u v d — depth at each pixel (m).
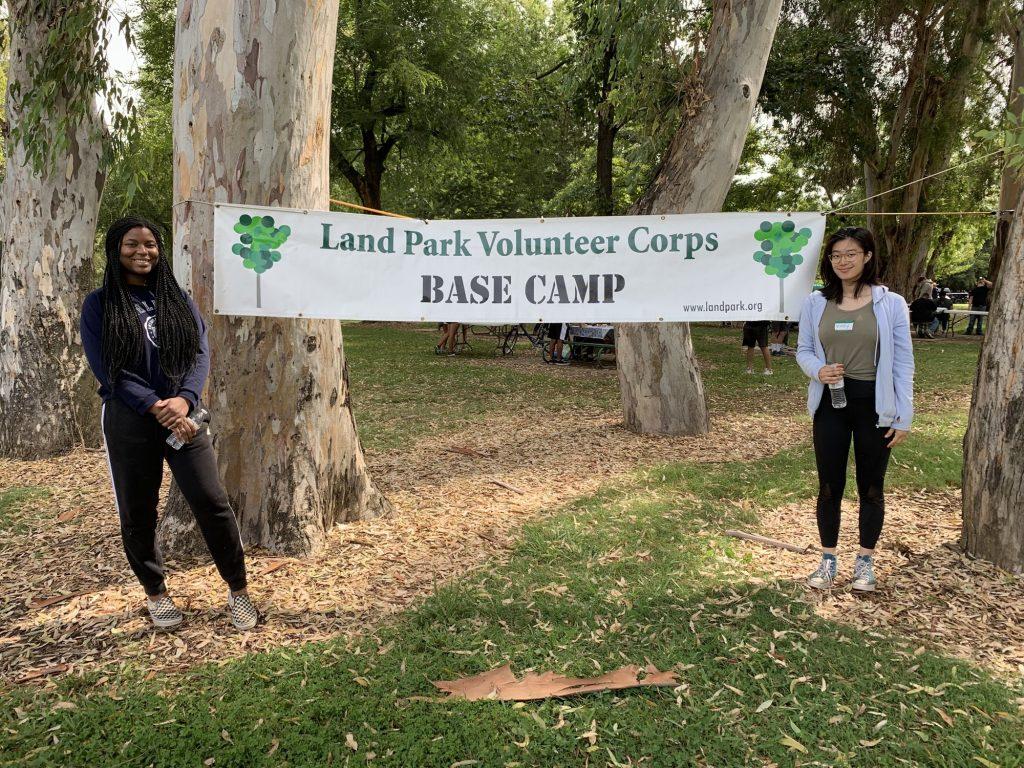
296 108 3.77
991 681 2.67
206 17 3.58
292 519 3.96
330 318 3.92
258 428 3.92
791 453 6.38
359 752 2.26
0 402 6.54
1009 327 3.62
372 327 23.50
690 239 4.08
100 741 2.31
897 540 4.17
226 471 3.94
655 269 4.11
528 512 4.77
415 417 8.28
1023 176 3.51
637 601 3.34
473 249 4.06
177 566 3.74
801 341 3.50
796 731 2.37
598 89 16.42
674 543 4.14
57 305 6.57
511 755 2.25
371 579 3.63
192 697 2.55
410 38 22.38
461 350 15.66
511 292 4.12
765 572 3.73
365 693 2.58
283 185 3.82
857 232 3.24
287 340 3.90
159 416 2.75
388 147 25.88
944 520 4.54
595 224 4.09
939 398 9.57
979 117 20.27
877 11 17.19
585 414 8.50
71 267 6.63
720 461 6.21
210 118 3.67
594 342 12.91
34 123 5.83
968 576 3.62
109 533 4.32
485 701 2.52
